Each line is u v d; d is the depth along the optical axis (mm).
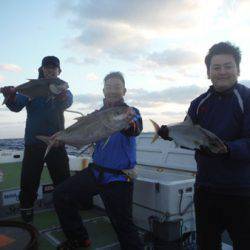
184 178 2246
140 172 2557
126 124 1544
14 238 1682
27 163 2230
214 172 1398
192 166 2533
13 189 2389
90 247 1856
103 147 1777
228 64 1374
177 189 1817
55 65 2342
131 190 1799
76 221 1824
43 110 2242
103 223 2229
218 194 1399
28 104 2266
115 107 1560
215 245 1469
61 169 2297
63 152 2299
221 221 1462
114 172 1758
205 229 1466
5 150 3920
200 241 1491
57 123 2268
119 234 1752
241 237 1360
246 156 1305
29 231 1747
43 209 2529
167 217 1790
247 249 1353
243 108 1348
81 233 1830
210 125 1428
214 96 1446
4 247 1572
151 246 1854
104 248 1828
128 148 1776
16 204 2402
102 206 2453
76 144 1632
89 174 1845
